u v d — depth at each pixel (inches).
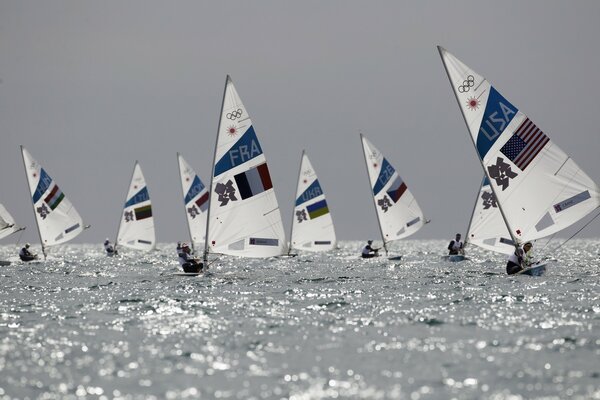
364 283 5452.8
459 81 4741.6
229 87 5118.1
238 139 5147.6
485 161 4763.8
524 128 4709.6
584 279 5393.7
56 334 3169.3
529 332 3097.9
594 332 3063.5
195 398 2207.2
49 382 2374.5
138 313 3809.1
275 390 2281.0
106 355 2741.1
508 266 5575.8
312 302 4220.0
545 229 4746.6
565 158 4660.4
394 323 3390.7
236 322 3467.0
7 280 6072.8
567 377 2373.3
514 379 2362.2
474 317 3526.1
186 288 5103.3
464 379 2370.8
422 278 5812.0
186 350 2819.9
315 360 2645.2
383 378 2397.9
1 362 2632.9
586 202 4660.4
